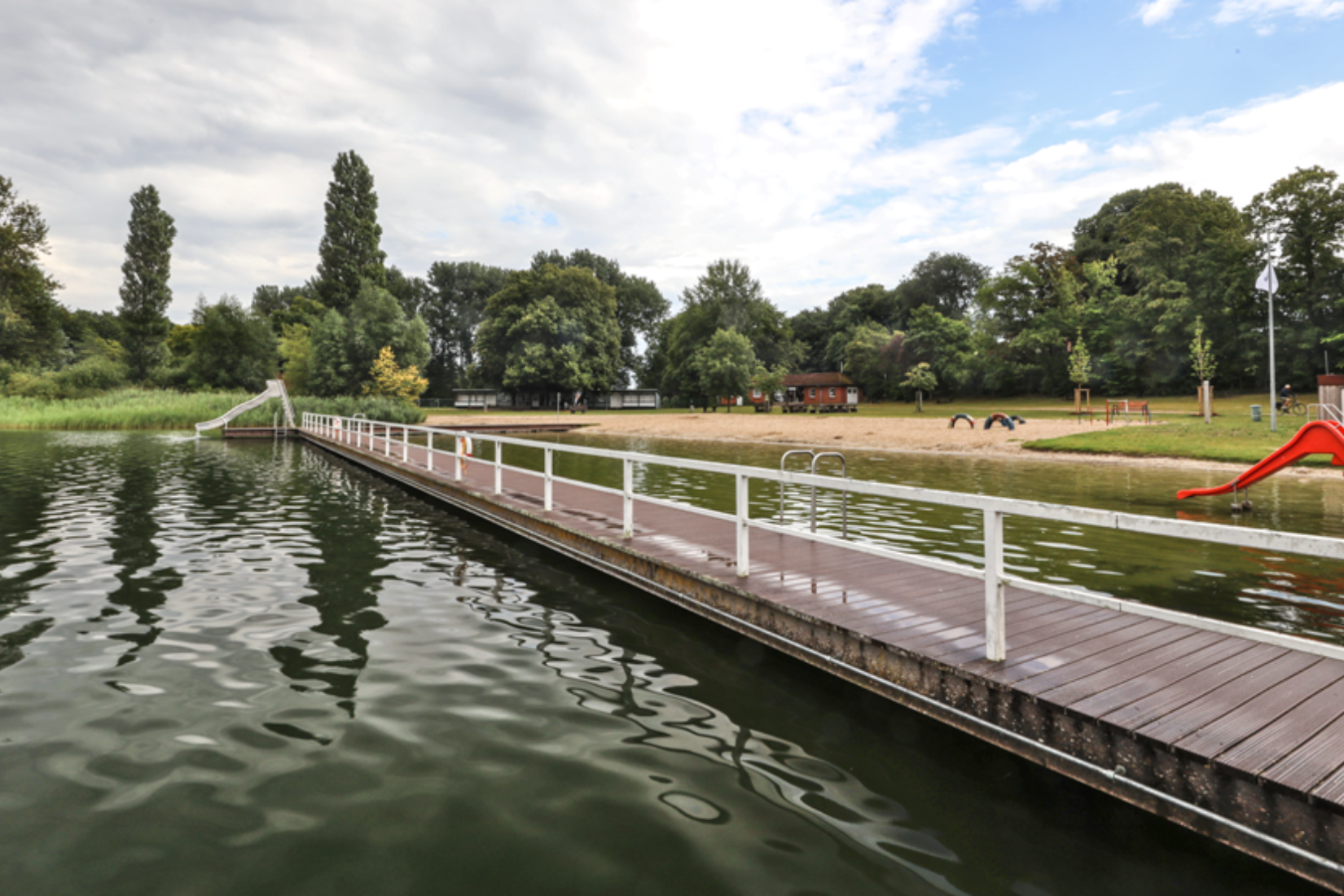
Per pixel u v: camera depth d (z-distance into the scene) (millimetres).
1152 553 8617
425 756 3822
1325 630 5762
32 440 31281
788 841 3100
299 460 22578
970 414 46344
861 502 12883
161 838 3059
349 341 59562
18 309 58125
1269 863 2828
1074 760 3414
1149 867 2938
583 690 4793
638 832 3145
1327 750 2988
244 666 5121
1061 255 65312
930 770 3752
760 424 42875
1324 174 45125
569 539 8602
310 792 3441
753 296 74562
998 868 2932
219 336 62531
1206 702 3469
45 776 3578
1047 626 4688
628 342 93938
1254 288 47344
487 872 2850
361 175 71875
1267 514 11031
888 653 4383
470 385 88312
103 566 8219
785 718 4383
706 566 6469
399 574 7984
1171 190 60531
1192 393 52656
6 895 2674
